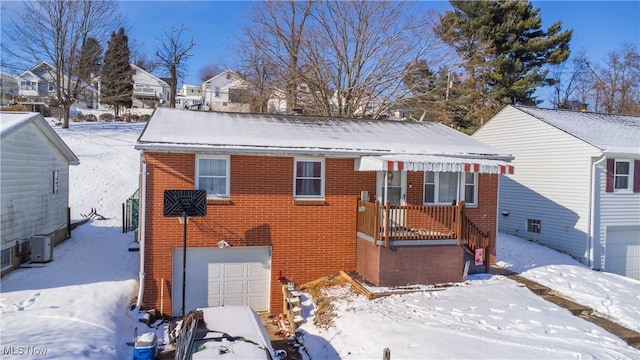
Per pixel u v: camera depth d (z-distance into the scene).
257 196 13.02
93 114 48.62
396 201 14.25
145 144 11.56
